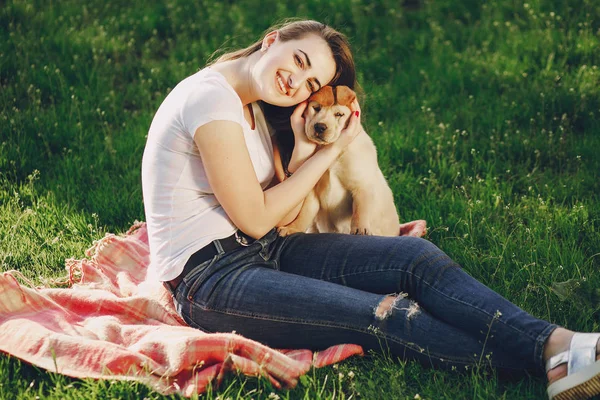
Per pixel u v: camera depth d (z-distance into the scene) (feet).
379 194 11.14
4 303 9.28
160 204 9.05
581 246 11.81
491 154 15.08
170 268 8.95
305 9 21.13
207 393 8.04
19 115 15.62
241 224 8.91
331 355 8.58
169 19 20.97
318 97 9.56
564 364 7.76
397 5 21.97
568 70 18.24
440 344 8.40
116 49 19.11
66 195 13.42
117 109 16.92
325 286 8.64
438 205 13.30
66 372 8.25
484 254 11.60
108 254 11.30
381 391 8.37
